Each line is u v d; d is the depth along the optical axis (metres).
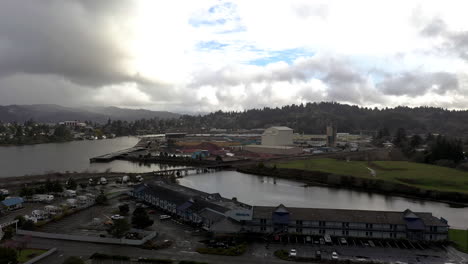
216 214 82.25
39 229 80.56
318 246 71.56
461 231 83.00
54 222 86.50
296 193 139.00
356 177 155.12
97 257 63.50
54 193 117.38
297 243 73.19
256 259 64.31
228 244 71.81
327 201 124.56
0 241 71.06
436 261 63.97
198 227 83.38
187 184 158.12
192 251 67.75
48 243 71.56
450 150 195.50
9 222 83.75
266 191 142.50
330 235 77.50
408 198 131.88
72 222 86.75
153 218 91.00
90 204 105.12
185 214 89.81
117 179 152.75
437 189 134.62
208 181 168.25
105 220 88.50
